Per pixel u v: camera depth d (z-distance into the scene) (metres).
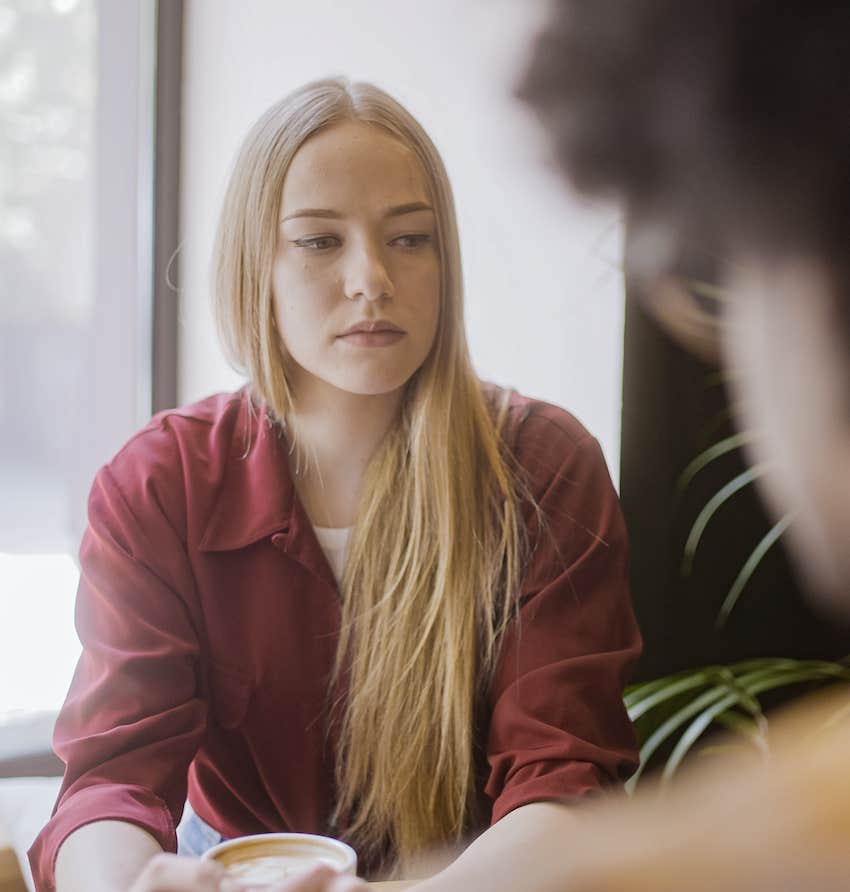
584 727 1.16
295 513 1.25
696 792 0.25
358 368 1.16
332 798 1.27
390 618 1.23
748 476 1.83
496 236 1.89
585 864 0.24
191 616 1.24
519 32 0.26
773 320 0.24
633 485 1.96
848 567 0.25
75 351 2.46
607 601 1.27
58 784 2.30
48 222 2.41
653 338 1.93
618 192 0.25
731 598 1.88
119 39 2.41
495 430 1.31
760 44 0.23
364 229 1.15
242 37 2.22
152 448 1.29
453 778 1.22
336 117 1.17
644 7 0.24
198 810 1.33
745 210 0.24
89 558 1.24
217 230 1.24
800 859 0.23
